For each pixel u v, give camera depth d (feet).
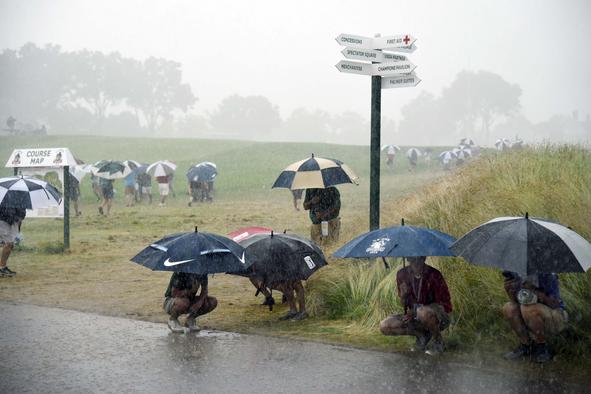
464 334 25.32
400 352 24.12
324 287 31.91
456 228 32.14
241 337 26.66
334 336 26.58
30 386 20.38
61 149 55.06
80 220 82.74
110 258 51.11
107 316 30.78
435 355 23.63
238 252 26.61
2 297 35.58
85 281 40.93
